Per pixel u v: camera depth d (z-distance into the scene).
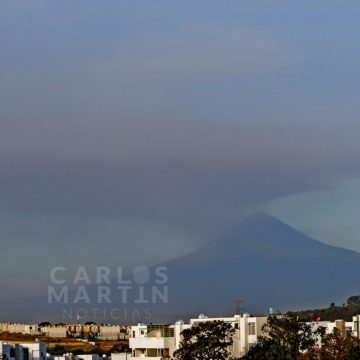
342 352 183.75
